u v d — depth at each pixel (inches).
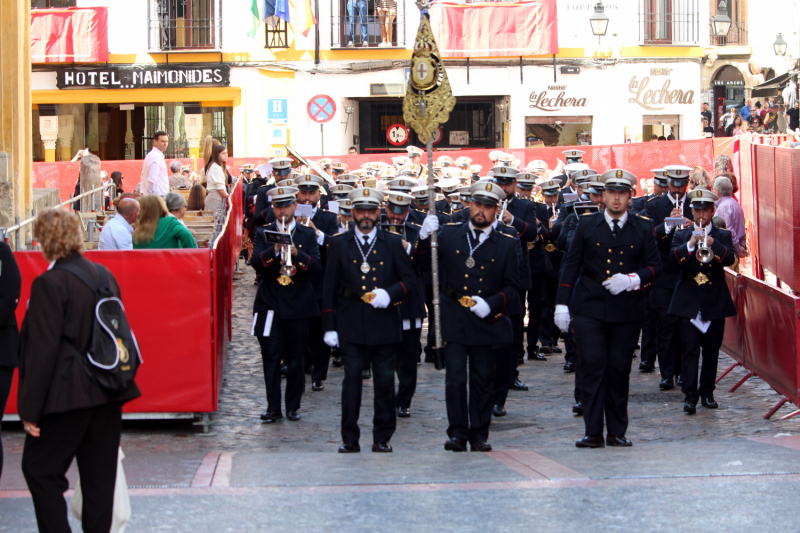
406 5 1062.4
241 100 1067.9
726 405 356.8
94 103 1074.7
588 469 243.0
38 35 1051.3
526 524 192.2
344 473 241.0
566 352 417.7
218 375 322.7
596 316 286.0
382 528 190.2
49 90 1067.3
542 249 432.1
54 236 181.0
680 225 346.0
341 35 1067.3
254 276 740.7
